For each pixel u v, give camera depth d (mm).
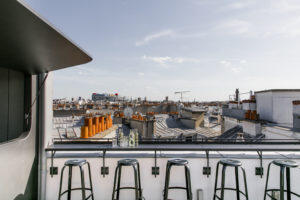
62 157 3109
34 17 1143
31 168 2900
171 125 15242
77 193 3094
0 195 2289
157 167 3104
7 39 1483
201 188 3086
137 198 2508
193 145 3215
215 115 26062
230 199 3070
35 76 3043
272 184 3068
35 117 3002
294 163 2455
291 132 5703
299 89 7516
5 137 2518
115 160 3115
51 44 1611
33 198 2957
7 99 2555
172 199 2842
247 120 8391
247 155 3180
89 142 3297
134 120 11891
